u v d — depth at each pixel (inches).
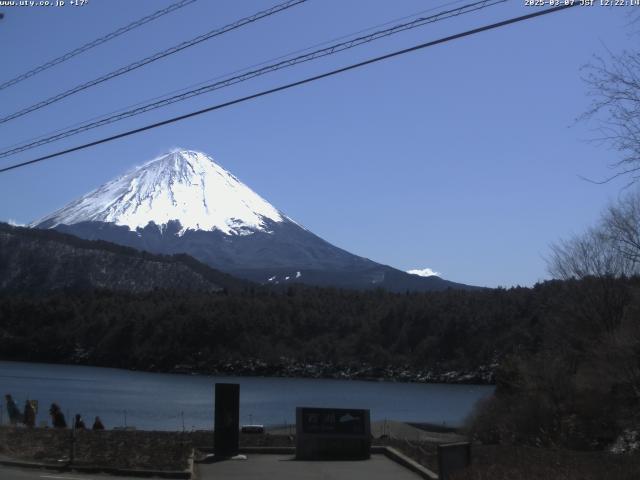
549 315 1905.8
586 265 1718.8
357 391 4141.2
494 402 1470.2
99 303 6752.0
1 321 6658.5
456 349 5113.2
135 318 6146.7
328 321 6146.7
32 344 6353.3
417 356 5280.5
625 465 663.1
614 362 1295.5
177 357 5708.7
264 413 2632.9
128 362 5900.6
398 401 3457.2
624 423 1208.8
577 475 590.9
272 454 789.9
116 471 634.2
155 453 730.2
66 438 820.0
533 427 1310.3
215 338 5836.6
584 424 1242.6
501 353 4682.6
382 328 5812.0
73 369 5506.9
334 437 767.1
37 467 653.3
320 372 5511.8
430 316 5516.7
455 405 3248.0
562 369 1380.4
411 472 661.3
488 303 5221.5
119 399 3083.2
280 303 6343.5
